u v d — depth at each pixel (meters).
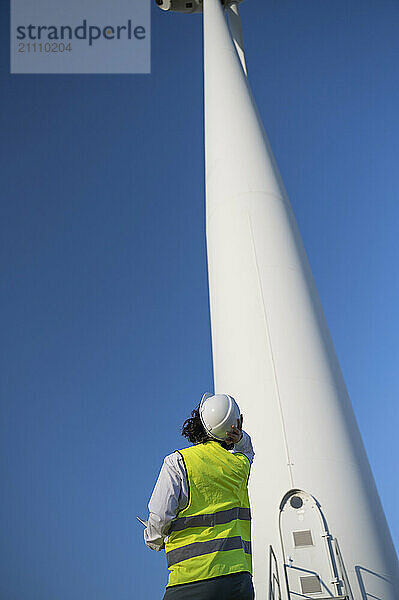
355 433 9.11
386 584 7.69
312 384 9.14
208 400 4.77
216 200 11.97
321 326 10.13
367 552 7.80
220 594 3.93
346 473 8.40
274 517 8.04
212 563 4.02
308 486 8.16
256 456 8.59
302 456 8.41
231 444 4.70
